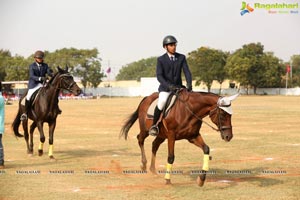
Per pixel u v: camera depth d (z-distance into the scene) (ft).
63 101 222.07
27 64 305.94
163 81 33.22
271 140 59.52
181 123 31.50
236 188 31.40
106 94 338.34
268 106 150.30
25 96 48.39
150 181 34.19
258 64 316.19
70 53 323.78
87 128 79.15
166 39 33.71
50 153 44.73
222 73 323.78
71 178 35.32
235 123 86.12
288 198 28.45
